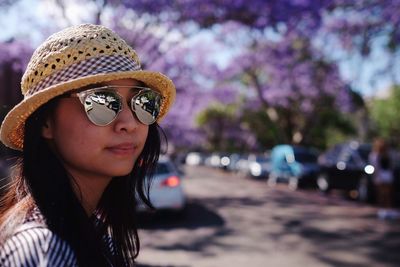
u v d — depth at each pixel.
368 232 8.42
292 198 14.96
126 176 1.33
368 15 11.00
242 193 16.98
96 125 1.01
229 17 9.46
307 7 9.39
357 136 41.50
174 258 6.45
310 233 8.38
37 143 1.01
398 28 11.00
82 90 1.01
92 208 1.12
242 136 51.47
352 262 6.15
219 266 5.99
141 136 1.11
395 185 11.98
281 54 15.55
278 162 21.52
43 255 0.77
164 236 8.11
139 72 1.03
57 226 0.86
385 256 6.48
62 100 1.01
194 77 15.47
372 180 12.98
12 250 0.77
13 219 0.85
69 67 0.99
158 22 9.58
